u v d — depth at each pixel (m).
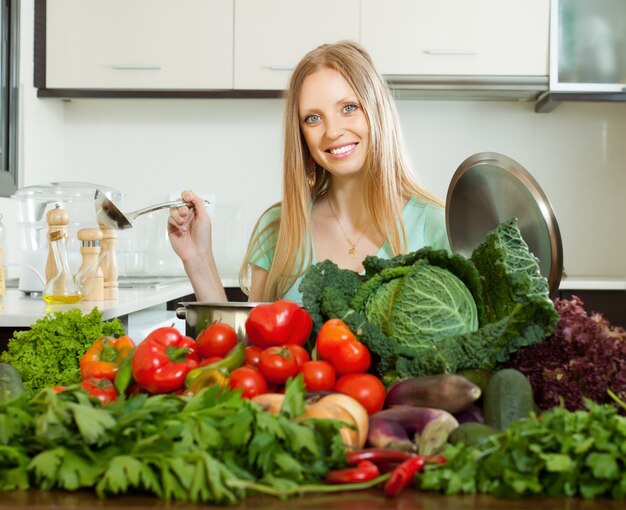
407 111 4.14
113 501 0.76
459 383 0.97
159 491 0.77
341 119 1.87
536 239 1.48
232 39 3.74
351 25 3.70
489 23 3.66
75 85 3.79
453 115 4.13
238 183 4.21
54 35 3.79
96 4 3.77
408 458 0.85
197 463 0.76
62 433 0.80
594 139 4.10
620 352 1.04
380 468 0.86
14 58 3.53
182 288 3.30
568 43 3.67
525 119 4.11
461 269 1.18
